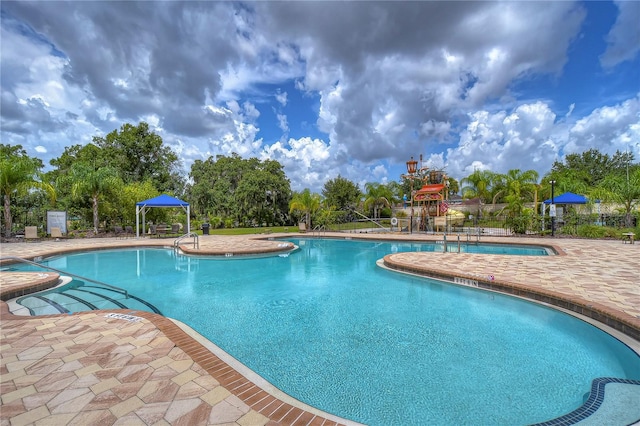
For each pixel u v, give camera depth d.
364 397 2.93
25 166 16.25
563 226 17.58
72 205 20.30
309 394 2.98
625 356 3.72
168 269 9.55
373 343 4.16
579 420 2.51
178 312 5.54
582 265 7.99
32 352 3.22
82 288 7.23
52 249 11.96
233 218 32.94
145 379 2.70
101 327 3.93
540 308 5.42
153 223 22.56
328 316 5.27
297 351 3.93
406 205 30.64
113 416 2.19
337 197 38.75
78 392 2.49
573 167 41.84
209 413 2.25
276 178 34.72
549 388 3.05
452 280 7.20
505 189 28.02
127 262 10.72
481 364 3.56
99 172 18.61
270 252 12.19
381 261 10.15
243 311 5.59
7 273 7.66
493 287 6.38
